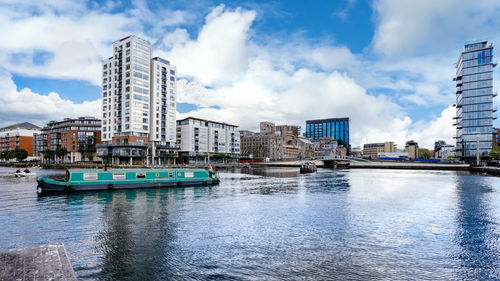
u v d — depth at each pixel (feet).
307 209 117.60
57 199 136.15
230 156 596.29
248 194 161.99
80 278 52.08
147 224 90.12
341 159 559.38
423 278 55.01
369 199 146.20
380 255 66.03
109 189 168.76
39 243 70.54
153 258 62.13
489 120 527.81
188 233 80.79
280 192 172.96
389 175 350.02
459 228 89.40
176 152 500.33
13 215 100.94
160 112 466.70
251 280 52.65
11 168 452.76
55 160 581.12
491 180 268.41
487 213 112.27
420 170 492.95
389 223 94.99
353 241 75.82
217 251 67.05
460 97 578.66
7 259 27.71
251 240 75.46
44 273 24.47
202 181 207.00
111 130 443.73
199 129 553.64
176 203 128.77
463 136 549.95
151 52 449.06
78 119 583.17
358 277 54.70
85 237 75.82
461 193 172.14
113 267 57.16
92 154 552.00
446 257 65.41
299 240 76.13
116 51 435.94
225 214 106.11
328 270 57.57
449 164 491.72
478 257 65.62
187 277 53.42
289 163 572.10
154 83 455.63
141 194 156.87
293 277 54.19
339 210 115.96
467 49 552.82
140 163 446.19
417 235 81.71
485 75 532.32
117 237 76.18
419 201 140.36
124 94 424.46
